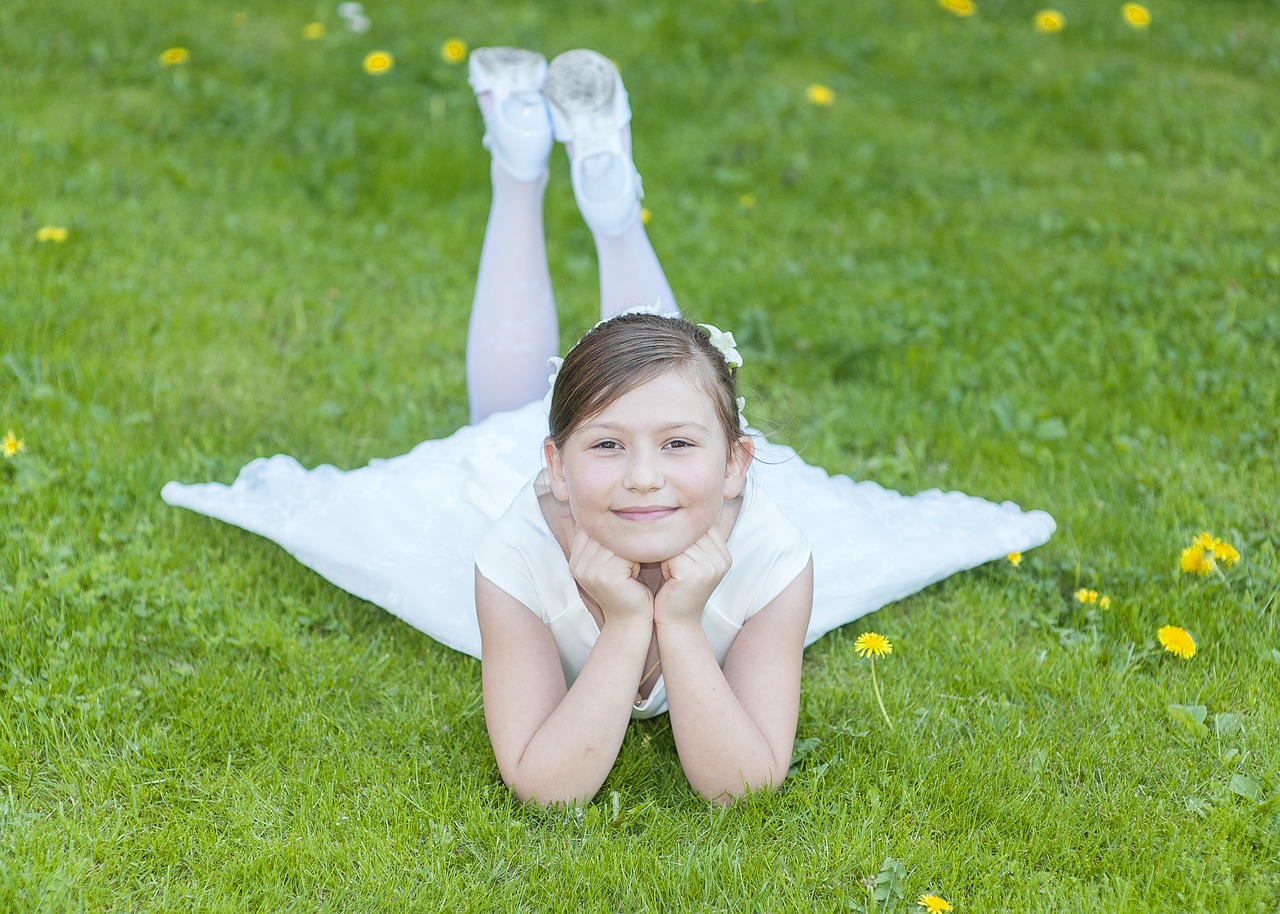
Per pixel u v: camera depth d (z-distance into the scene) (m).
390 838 2.57
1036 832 2.60
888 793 2.72
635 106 6.75
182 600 3.25
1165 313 4.84
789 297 5.12
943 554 3.35
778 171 6.27
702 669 2.51
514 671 2.63
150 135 6.08
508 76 3.64
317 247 5.38
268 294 4.94
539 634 2.66
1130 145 6.62
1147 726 2.93
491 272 3.73
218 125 6.23
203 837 2.56
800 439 4.23
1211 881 2.47
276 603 3.30
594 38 7.48
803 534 2.76
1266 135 6.59
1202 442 4.11
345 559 3.24
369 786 2.73
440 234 5.59
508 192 3.65
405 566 3.22
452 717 2.95
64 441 3.84
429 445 3.54
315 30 7.04
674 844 2.58
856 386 4.58
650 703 2.79
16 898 2.36
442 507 3.34
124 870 2.47
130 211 5.38
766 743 2.59
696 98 6.88
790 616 2.70
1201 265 5.21
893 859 2.49
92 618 3.14
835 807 2.66
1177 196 6.00
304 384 4.42
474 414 3.91
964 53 7.59
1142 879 2.49
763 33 7.69
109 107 6.29
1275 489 3.86
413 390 4.43
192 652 3.13
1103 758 2.82
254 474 3.58
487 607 2.65
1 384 4.15
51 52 6.71
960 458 4.12
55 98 6.27
